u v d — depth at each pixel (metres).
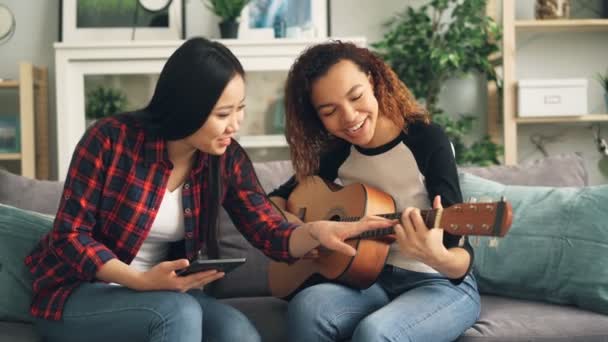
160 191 1.53
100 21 3.25
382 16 3.40
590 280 1.66
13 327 1.63
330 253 1.67
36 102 3.26
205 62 1.41
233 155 1.67
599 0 3.40
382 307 1.53
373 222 1.48
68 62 2.96
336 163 1.84
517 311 1.68
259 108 2.99
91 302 1.44
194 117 1.43
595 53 3.42
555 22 3.01
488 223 1.21
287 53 2.98
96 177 1.47
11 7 3.37
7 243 1.71
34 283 1.51
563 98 2.93
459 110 3.43
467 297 1.60
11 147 3.18
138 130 1.52
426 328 1.46
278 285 1.87
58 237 1.45
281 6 3.23
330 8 3.36
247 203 1.68
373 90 1.68
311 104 1.73
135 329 1.39
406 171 1.66
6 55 3.37
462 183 2.04
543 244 1.78
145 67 2.97
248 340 1.46
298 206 1.89
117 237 1.51
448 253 1.41
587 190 1.83
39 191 2.06
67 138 2.96
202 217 1.60
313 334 1.50
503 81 2.98
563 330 1.55
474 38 3.08
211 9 3.12
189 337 1.35
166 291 1.41
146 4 3.25
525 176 2.13
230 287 2.02
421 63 3.17
